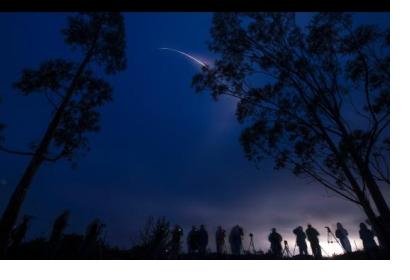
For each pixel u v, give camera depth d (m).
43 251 10.83
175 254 12.77
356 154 9.39
